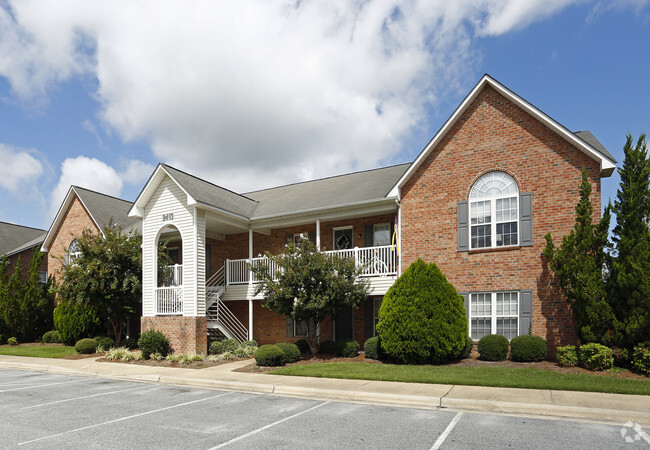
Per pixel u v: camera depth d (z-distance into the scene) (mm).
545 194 14430
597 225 12805
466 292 15273
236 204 20625
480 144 15648
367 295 16531
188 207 18250
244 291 19469
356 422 8062
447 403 9234
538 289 14180
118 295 19547
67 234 25625
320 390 10625
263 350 14664
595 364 11797
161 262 19578
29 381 13492
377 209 17250
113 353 17516
